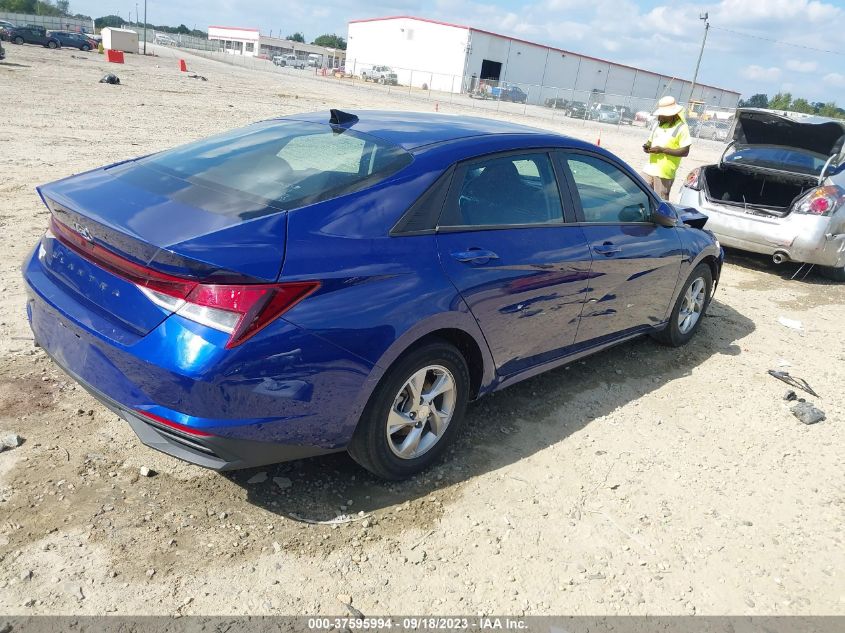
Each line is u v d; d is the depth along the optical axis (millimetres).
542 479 3469
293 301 2564
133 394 2580
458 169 3303
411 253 2988
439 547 2910
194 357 2424
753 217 7883
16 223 6648
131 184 3088
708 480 3648
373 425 2967
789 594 2881
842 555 3160
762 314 6652
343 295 2707
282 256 2582
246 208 2781
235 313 2453
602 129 37219
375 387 2883
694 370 5082
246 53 115750
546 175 3832
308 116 3971
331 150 3320
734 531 3252
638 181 4547
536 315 3688
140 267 2529
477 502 3227
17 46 47562
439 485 3316
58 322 2869
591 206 4117
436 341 3135
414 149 3281
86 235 2723
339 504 3096
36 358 4012
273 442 2670
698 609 2742
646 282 4578
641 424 4160
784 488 3652
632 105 55625
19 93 18516
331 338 2656
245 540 2805
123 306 2604
